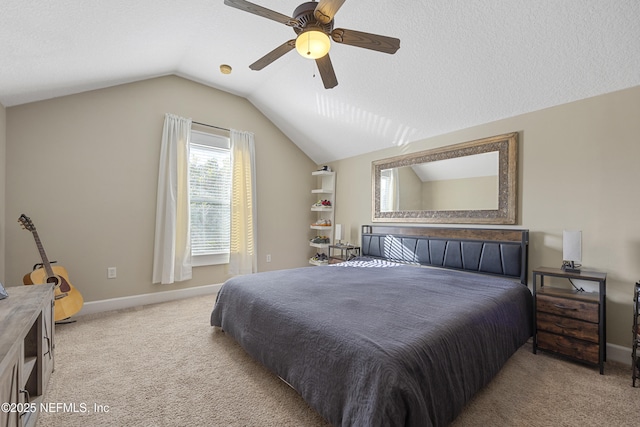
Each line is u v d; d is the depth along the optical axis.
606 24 1.90
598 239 2.34
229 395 1.73
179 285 3.75
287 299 1.96
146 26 2.35
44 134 2.88
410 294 2.09
